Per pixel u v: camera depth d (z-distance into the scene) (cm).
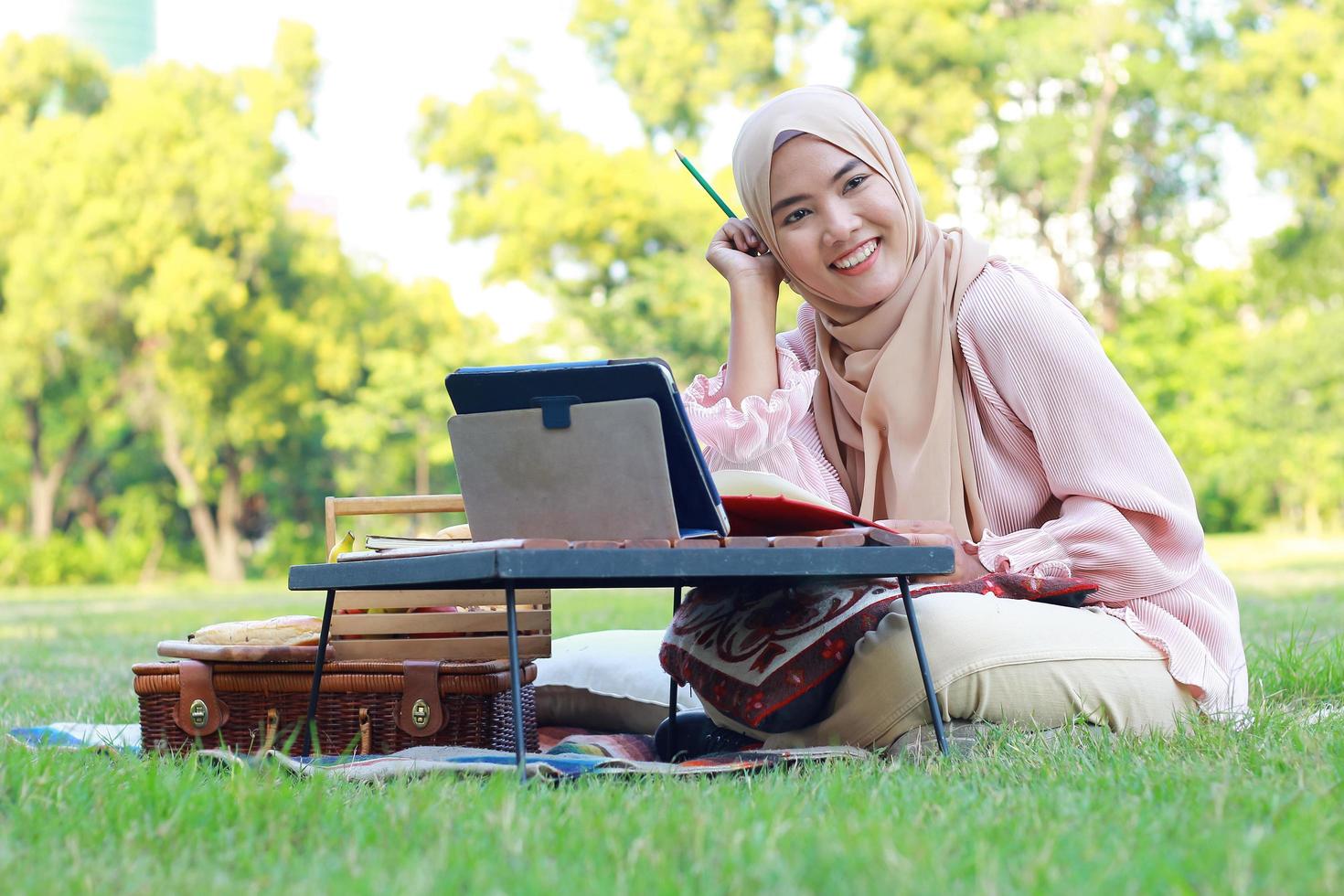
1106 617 270
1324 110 2375
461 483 229
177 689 280
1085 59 2423
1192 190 2605
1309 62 2405
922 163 2453
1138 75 2417
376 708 275
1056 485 282
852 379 308
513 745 292
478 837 163
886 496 303
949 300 298
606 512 221
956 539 291
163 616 1170
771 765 228
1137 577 272
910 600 234
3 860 158
